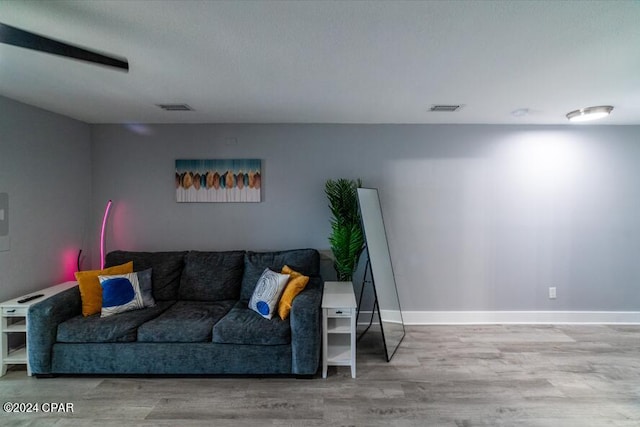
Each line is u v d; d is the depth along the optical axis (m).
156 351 2.49
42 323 2.47
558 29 1.58
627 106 2.89
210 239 3.61
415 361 2.82
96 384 2.46
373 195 3.38
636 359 2.85
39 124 2.96
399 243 3.62
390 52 1.84
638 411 2.17
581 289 3.61
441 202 3.61
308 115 3.23
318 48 1.79
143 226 3.60
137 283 2.92
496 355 2.93
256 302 2.75
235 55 1.88
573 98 2.67
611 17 1.47
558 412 2.15
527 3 1.37
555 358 2.87
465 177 3.59
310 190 3.59
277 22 1.52
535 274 3.60
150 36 1.65
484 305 3.61
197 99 2.71
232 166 3.56
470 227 3.61
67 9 1.40
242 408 2.19
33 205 2.91
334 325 2.76
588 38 1.68
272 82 2.32
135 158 3.57
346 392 2.37
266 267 3.16
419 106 2.90
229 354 2.49
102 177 3.59
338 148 3.57
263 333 2.47
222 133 3.56
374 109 3.01
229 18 1.48
